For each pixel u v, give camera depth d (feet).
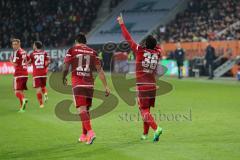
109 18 433.48
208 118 125.90
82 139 96.22
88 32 421.59
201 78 289.33
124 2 453.58
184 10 404.16
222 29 332.19
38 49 156.15
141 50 92.68
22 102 145.38
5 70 354.33
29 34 402.11
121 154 84.17
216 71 297.53
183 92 201.36
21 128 114.83
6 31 402.11
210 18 358.84
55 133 107.14
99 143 94.58
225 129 108.58
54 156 83.56
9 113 142.72
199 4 383.65
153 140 94.79
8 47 394.73
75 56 91.66
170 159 79.61
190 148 88.12
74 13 426.10
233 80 270.26
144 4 438.81
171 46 329.31
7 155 84.94
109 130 109.70
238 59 287.48
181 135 101.65
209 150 86.12
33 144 94.79
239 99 172.96
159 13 414.62
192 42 315.17
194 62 304.91
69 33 410.31
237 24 322.96
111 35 406.00
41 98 155.63
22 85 145.89
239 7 347.56
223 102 163.73
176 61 289.33
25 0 426.10
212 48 281.95
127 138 99.60
